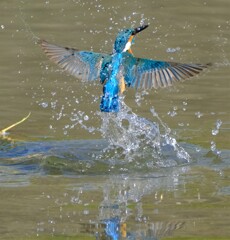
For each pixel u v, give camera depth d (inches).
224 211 386.0
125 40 404.8
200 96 627.5
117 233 353.4
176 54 702.5
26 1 833.5
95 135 538.9
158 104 612.7
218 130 551.2
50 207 390.3
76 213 383.2
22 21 783.1
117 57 398.6
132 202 401.4
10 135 535.8
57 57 390.6
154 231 356.5
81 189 425.7
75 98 621.0
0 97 620.1
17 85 647.8
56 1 831.7
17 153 496.1
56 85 650.2
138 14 791.1
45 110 594.6
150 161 482.6
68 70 390.9
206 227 362.0
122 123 561.9
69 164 473.4
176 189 423.8
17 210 386.9
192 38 741.9
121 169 468.1
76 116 582.2
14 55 712.4
